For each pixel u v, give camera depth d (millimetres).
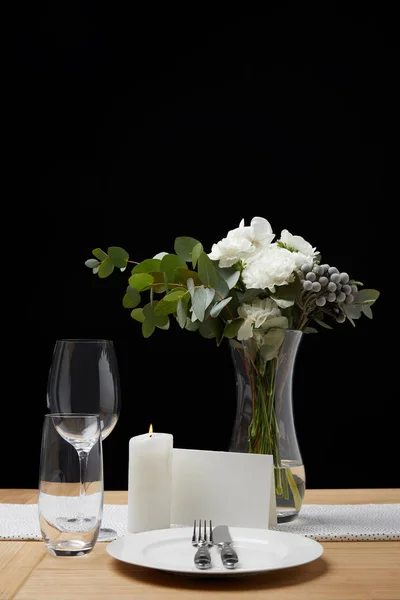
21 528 1202
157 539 1093
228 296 1308
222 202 3363
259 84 3385
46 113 3359
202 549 1006
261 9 3396
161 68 3387
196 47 3393
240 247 1292
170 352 3395
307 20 3393
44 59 3369
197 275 1306
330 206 3363
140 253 3354
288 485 1273
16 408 3336
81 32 3381
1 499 1450
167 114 3379
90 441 1082
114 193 3355
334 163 3371
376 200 3367
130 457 1225
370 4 3389
